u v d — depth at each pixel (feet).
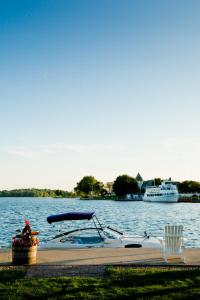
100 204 464.65
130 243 60.18
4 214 240.53
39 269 40.37
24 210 302.86
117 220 187.52
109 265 41.63
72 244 59.36
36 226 146.20
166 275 37.01
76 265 41.78
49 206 404.77
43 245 59.57
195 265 41.55
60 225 151.94
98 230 62.95
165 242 44.29
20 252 42.57
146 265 41.81
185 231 133.28
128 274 37.35
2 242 96.99
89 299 31.12
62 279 35.81
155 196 493.77
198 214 249.55
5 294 32.35
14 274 38.04
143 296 31.60
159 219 198.90
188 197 510.99
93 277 36.78
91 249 52.80
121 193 585.22
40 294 32.24
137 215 233.14
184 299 30.94
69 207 371.15
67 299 31.17
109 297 31.45
